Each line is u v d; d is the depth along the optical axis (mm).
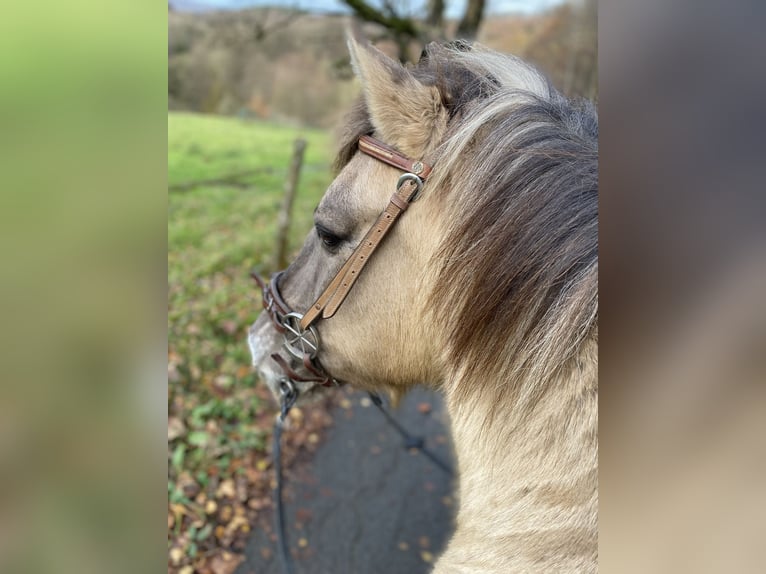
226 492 2965
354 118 1384
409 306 1319
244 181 7133
